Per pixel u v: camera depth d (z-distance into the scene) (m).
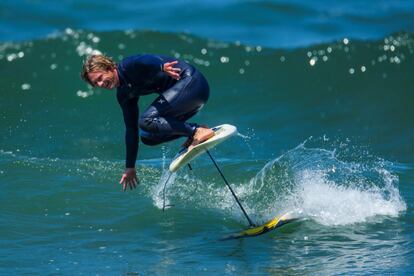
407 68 52.31
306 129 46.19
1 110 45.44
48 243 26.31
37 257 25.08
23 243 26.23
